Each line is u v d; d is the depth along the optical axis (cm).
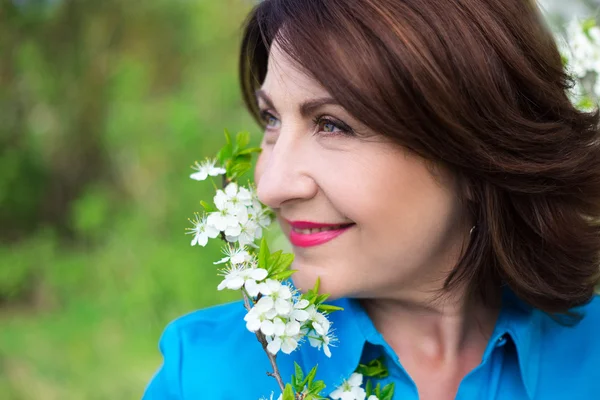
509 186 80
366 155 73
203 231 79
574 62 106
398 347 88
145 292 332
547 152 81
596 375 89
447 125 73
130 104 370
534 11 87
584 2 139
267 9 81
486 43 76
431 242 78
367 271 76
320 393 83
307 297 73
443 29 73
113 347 312
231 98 343
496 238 81
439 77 72
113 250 359
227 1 358
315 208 75
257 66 96
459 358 89
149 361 300
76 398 272
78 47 398
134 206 371
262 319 69
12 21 397
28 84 408
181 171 349
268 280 70
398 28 71
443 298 84
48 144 419
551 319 93
